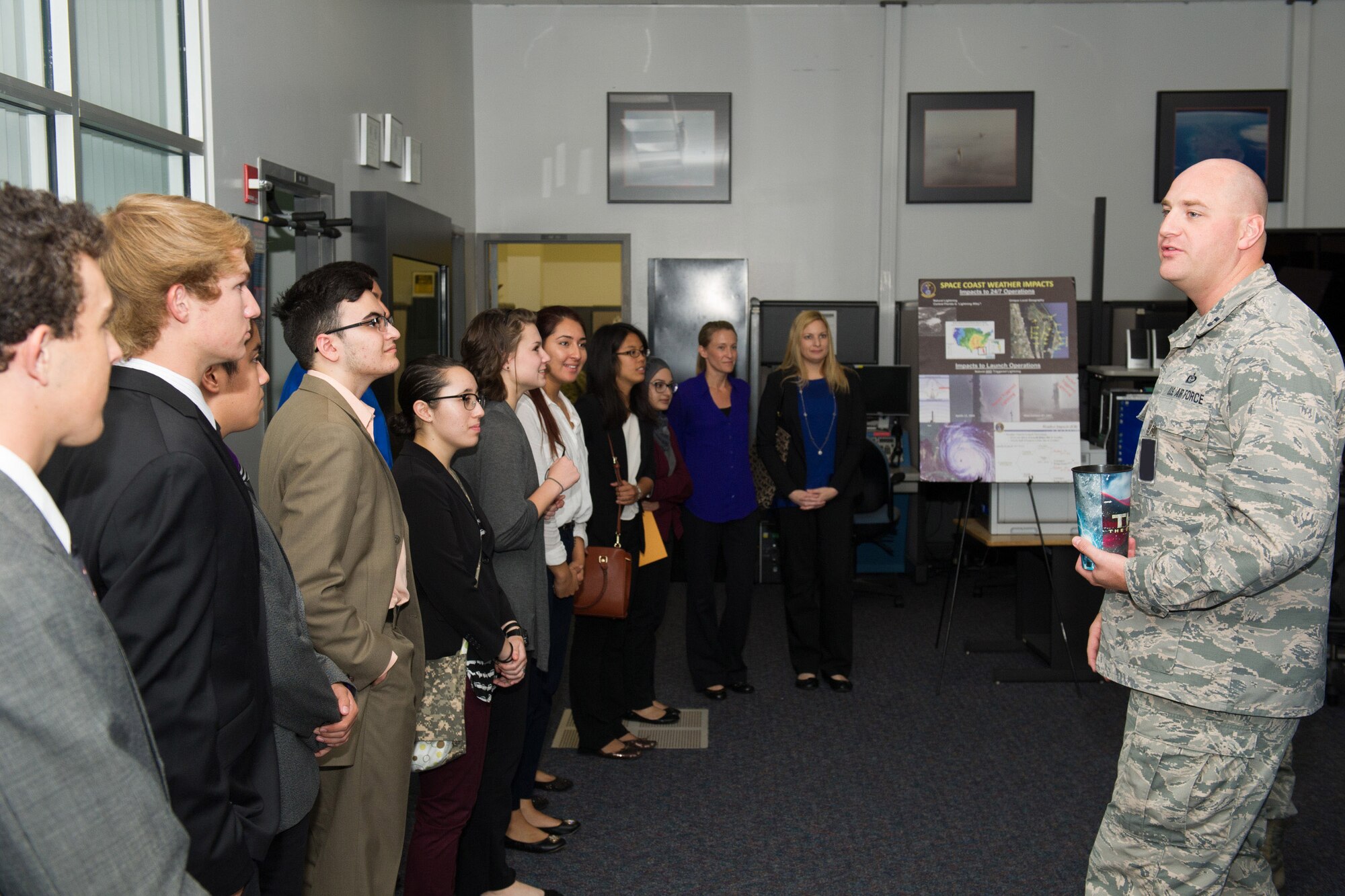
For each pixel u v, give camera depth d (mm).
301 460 1542
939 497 5930
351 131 3893
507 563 2270
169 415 1124
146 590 1025
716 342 3762
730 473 3787
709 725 3559
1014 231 6043
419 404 1966
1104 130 5969
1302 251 5160
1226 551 1495
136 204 1181
